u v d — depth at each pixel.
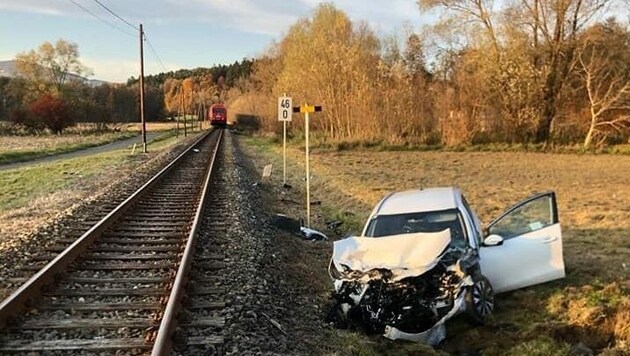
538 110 50.59
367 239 9.47
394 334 8.10
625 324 8.20
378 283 8.41
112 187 21.42
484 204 19.47
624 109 47.97
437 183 26.23
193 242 11.00
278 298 9.08
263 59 95.69
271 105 74.12
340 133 56.56
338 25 59.72
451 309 8.24
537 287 10.02
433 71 56.16
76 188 22.98
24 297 7.63
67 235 12.46
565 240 13.54
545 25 49.56
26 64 121.56
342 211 19.03
